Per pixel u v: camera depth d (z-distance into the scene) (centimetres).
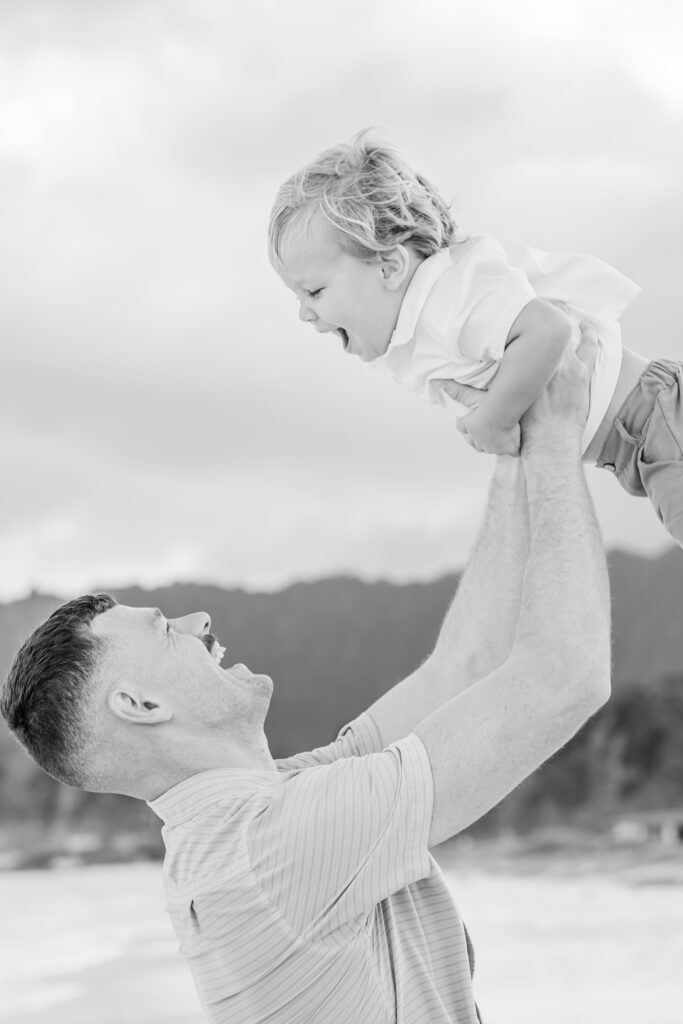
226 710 219
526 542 236
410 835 193
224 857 201
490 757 193
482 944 1255
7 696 226
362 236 220
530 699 192
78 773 218
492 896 1783
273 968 198
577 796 2461
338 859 194
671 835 2306
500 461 241
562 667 192
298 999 198
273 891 196
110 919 1669
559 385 215
